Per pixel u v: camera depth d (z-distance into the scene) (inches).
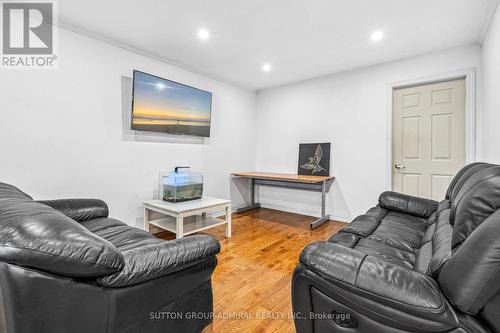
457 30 94.3
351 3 78.3
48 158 87.4
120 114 106.6
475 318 27.8
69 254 30.6
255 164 183.3
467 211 33.1
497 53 77.8
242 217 154.3
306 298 39.0
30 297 30.4
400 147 125.9
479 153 102.8
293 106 163.5
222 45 108.0
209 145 147.8
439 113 115.0
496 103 79.4
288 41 104.1
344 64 129.6
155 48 110.9
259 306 63.2
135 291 36.6
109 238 65.4
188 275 44.0
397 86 124.3
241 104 170.2
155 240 65.3
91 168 98.1
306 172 155.3
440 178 115.1
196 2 78.0
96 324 33.8
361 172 135.9
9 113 79.5
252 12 83.4
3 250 29.3
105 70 101.6
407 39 101.9
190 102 130.2
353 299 33.3
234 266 85.6
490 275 25.5
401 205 90.2
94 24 91.0
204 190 144.9
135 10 82.4
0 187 51.8
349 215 140.6
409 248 59.2
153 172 118.9
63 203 76.7
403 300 29.6
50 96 87.6
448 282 28.9
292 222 142.6
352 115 138.4
